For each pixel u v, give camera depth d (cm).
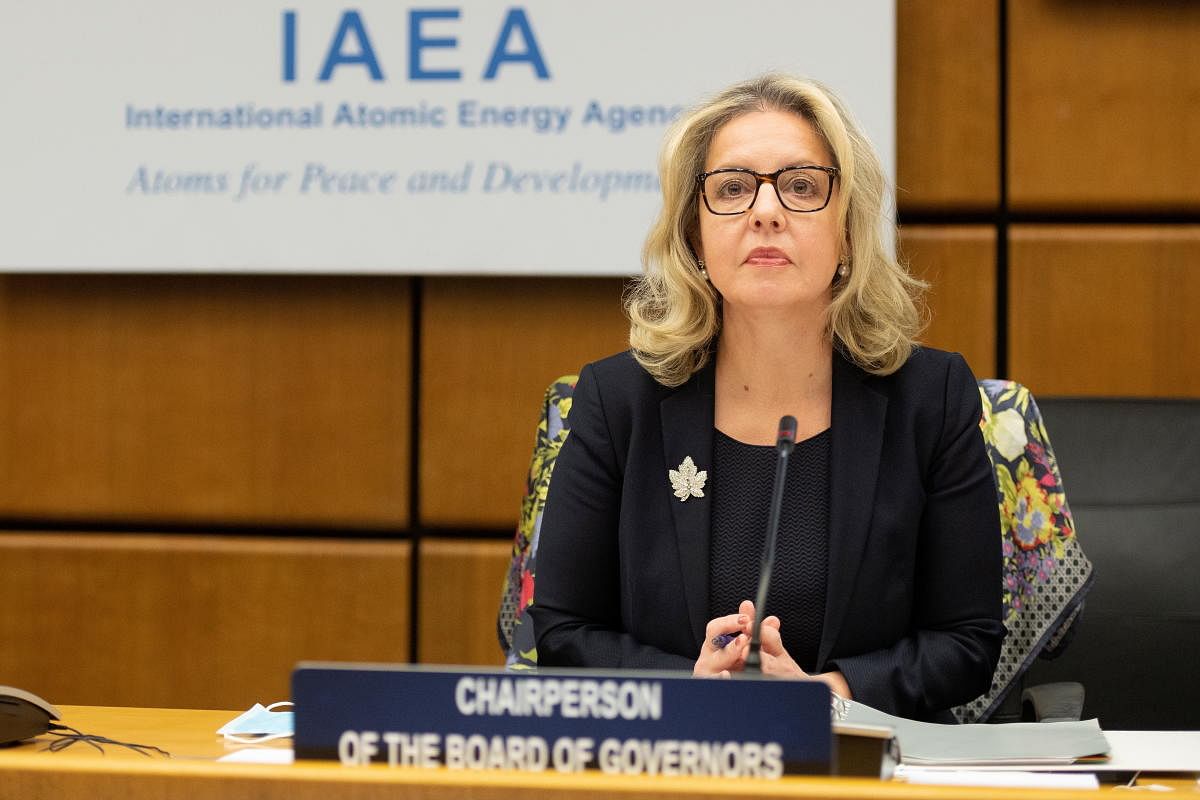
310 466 956
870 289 557
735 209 538
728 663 466
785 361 558
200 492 962
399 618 950
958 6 904
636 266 891
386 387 950
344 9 900
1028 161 905
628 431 576
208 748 444
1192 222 914
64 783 326
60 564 973
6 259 920
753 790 306
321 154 905
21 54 914
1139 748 435
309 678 344
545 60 889
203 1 905
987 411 643
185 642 965
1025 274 914
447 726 339
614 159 888
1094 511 668
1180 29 894
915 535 546
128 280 960
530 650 632
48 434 969
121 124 913
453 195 899
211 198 912
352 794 316
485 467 946
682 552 545
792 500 551
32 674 975
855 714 450
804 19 868
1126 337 909
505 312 941
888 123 866
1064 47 901
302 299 954
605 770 333
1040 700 561
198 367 961
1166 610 655
